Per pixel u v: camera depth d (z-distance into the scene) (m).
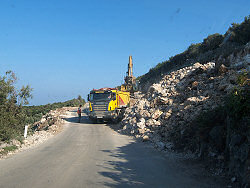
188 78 19.77
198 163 7.61
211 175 6.36
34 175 6.66
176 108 14.63
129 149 10.80
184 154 9.04
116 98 23.44
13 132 12.77
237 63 14.71
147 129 14.42
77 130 19.00
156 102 17.72
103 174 6.77
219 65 16.66
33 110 37.28
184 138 10.04
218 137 7.42
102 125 22.19
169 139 11.45
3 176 6.59
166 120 14.20
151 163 8.06
